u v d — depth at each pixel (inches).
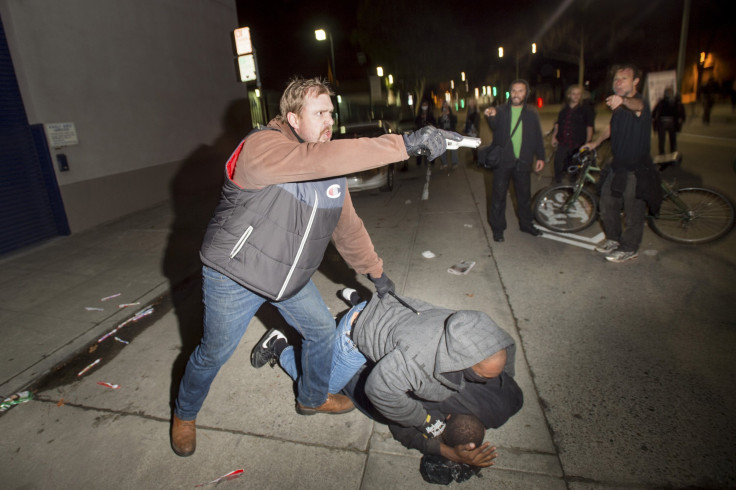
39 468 86.4
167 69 340.2
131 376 114.7
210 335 72.5
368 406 88.1
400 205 279.6
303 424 93.4
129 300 159.8
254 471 82.7
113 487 81.3
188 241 225.5
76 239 243.3
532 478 77.7
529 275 159.9
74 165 257.6
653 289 142.7
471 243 198.1
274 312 140.5
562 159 260.5
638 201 157.2
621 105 148.5
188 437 86.6
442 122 462.3
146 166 316.5
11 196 227.8
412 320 74.0
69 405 104.3
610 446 83.3
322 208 66.2
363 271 83.6
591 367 106.3
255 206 62.6
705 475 76.2
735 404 91.4
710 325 120.2
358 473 80.9
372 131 344.2
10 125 227.8
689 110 762.2
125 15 297.6
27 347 130.1
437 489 76.4
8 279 186.2
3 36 224.7
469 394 78.1
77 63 261.0
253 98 659.4
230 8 431.5
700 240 174.9
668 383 99.1
